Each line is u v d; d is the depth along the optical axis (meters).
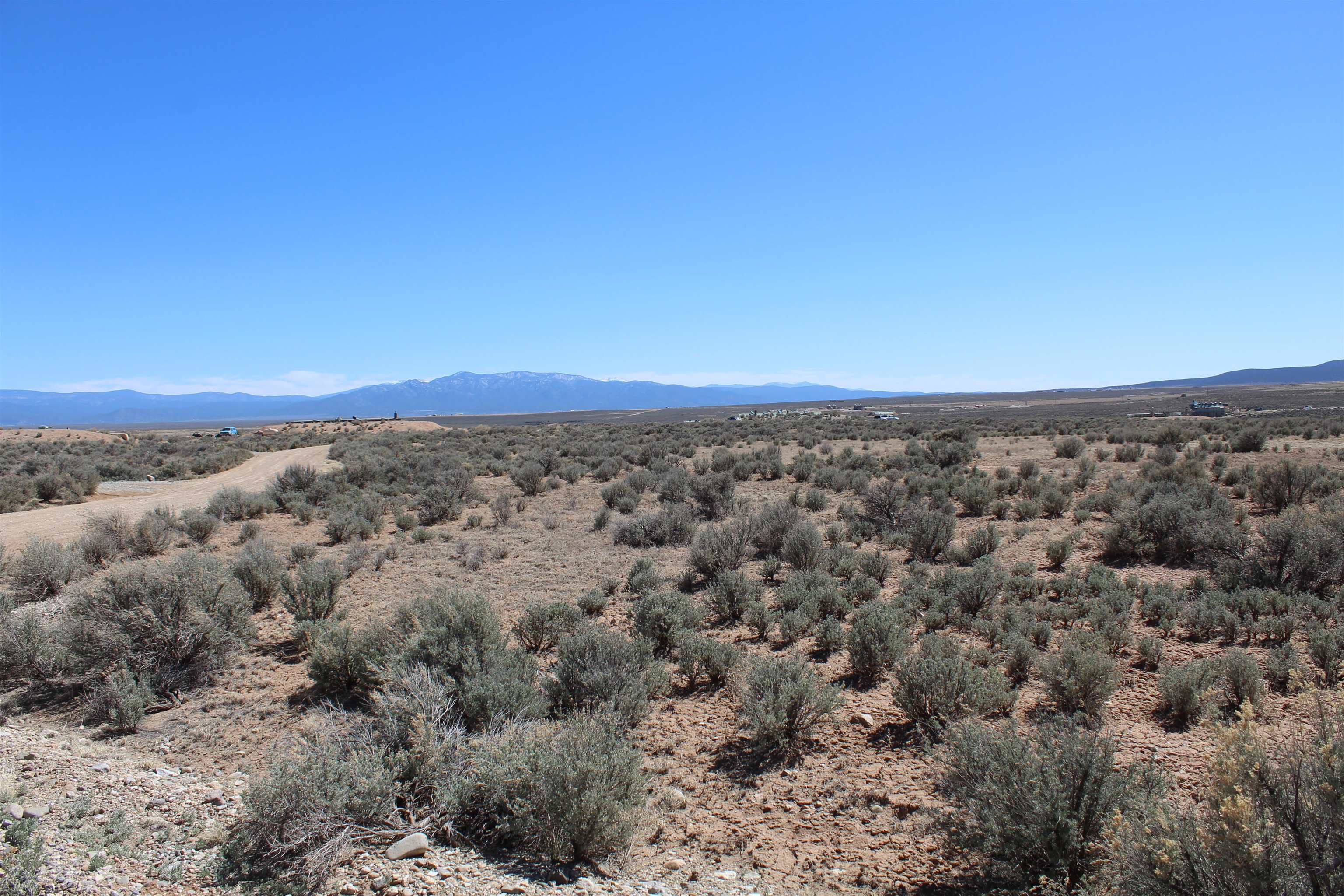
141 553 20.28
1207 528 14.09
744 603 12.84
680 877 5.48
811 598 12.76
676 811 6.61
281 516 28.27
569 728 6.70
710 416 172.00
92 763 7.84
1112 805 4.86
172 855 5.83
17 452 62.28
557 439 65.44
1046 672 8.23
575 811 5.61
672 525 20.52
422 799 6.55
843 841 5.93
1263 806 3.82
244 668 11.15
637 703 8.70
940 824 5.48
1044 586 13.15
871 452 41.09
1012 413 117.44
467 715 7.88
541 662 10.70
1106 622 10.18
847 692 9.26
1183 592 11.78
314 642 10.83
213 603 11.57
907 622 11.16
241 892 5.30
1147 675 8.98
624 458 43.59
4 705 9.80
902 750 7.50
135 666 10.12
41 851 5.83
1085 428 54.34
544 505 28.64
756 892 5.25
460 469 33.88
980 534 16.42
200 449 63.97
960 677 7.87
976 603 11.92
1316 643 8.60
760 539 18.59
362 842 5.92
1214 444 33.44
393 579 16.95
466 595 10.06
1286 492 18.06
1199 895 3.75
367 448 55.16
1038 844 4.80
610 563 18.00
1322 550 11.64
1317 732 4.33
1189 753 6.76
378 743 7.06
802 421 82.50
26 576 15.51
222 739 8.61
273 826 5.75
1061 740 5.34
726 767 7.45
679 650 10.77
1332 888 3.52
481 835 6.12
